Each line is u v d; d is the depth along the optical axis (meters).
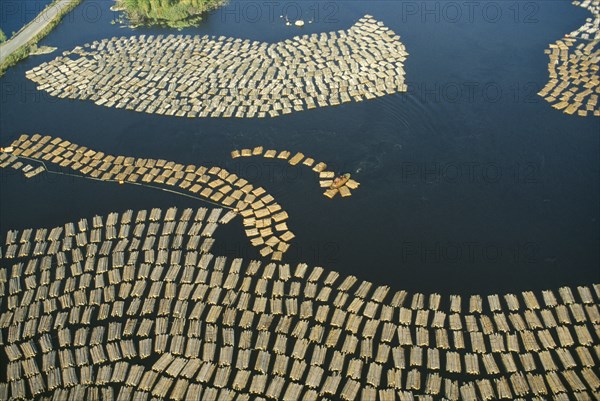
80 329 46.47
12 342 46.09
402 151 62.75
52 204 58.16
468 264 50.84
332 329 45.91
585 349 43.66
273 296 48.50
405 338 44.97
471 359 43.44
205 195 58.09
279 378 42.72
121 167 62.00
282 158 62.31
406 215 55.69
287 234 53.78
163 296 48.97
